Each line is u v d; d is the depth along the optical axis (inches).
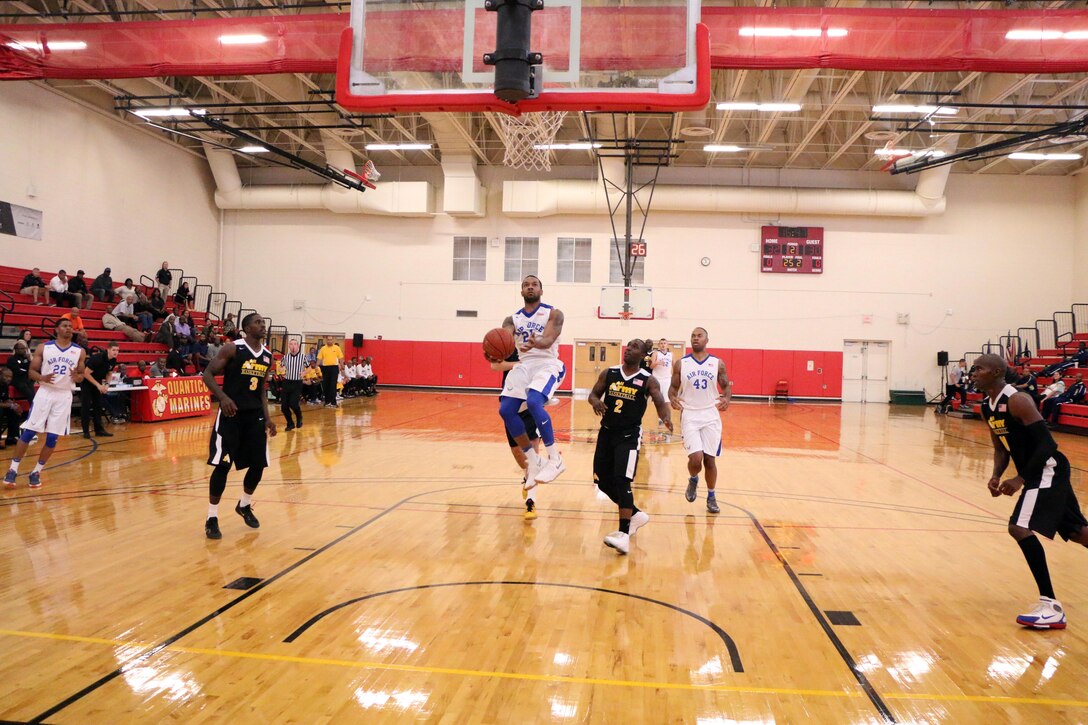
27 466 334.0
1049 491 157.6
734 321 931.3
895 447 486.9
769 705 117.5
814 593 176.1
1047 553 216.4
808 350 926.4
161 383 538.9
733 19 293.0
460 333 957.8
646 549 214.4
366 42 212.7
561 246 946.7
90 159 751.1
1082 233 884.0
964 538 234.4
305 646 137.2
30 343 547.8
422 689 120.6
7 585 169.3
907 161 839.1
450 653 135.6
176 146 882.8
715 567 196.9
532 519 250.2
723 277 932.6
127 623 146.8
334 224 971.3
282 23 323.6
